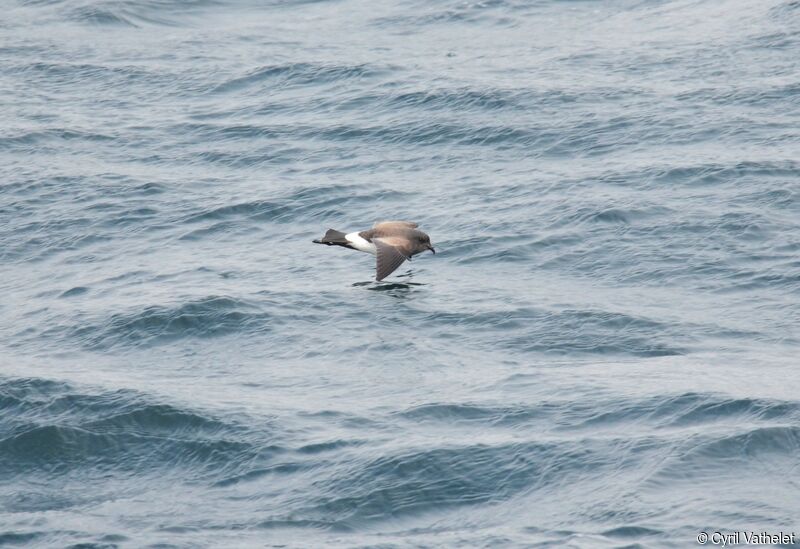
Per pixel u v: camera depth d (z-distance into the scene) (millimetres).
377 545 14562
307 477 16531
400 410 18672
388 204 30844
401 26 49594
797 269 25438
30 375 20312
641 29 46156
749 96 37438
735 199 29375
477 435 17484
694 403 18078
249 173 34312
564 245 27312
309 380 20375
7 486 16859
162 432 18156
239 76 43688
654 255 26547
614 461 16344
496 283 25281
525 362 21078
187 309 23641
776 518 14586
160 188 32969
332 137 36875
